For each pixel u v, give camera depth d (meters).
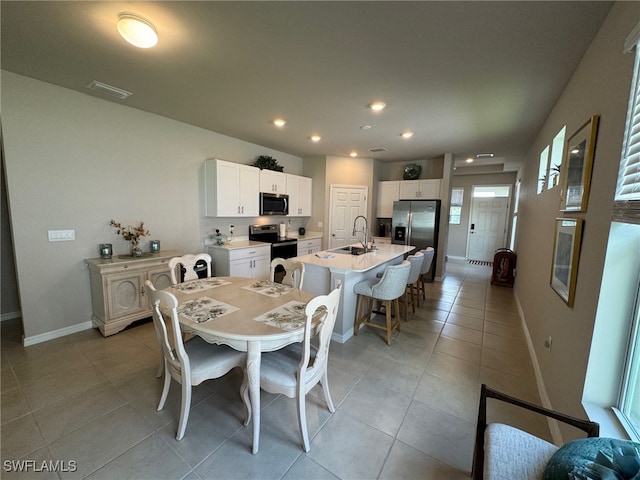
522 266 4.24
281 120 3.53
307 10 1.58
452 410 1.97
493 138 4.08
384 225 6.40
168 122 3.61
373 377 2.35
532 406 1.22
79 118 2.86
